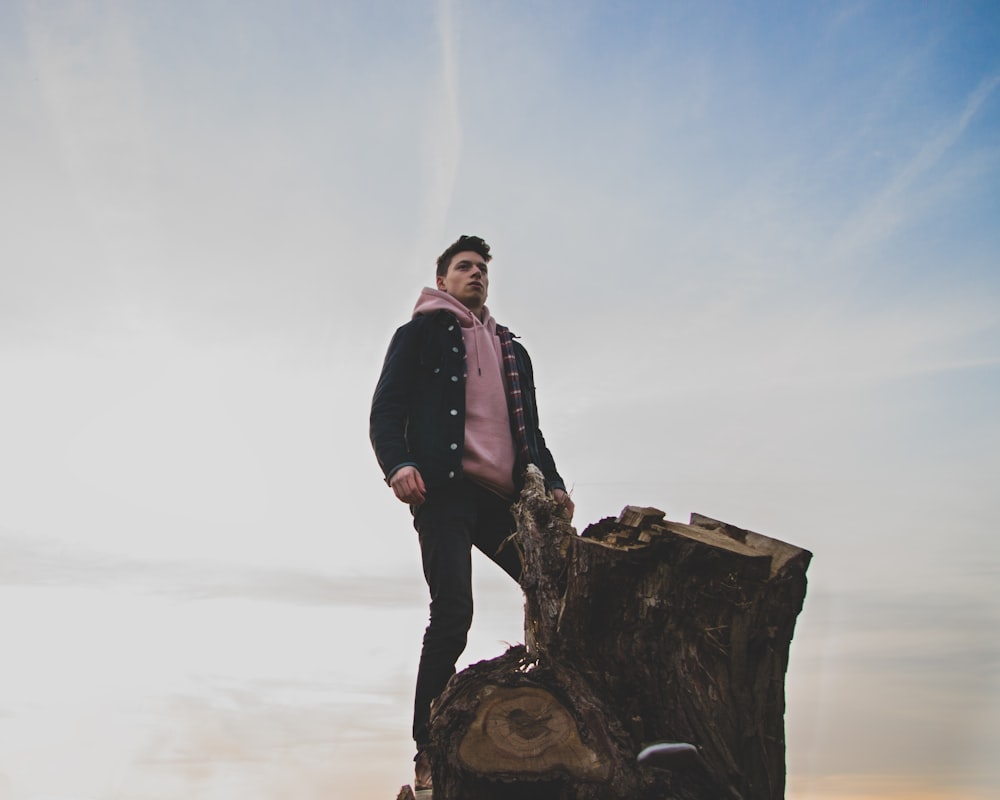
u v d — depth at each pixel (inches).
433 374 119.0
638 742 82.4
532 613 91.8
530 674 84.6
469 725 79.0
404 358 119.2
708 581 86.6
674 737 83.7
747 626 86.3
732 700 85.0
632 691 85.7
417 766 100.0
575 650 86.7
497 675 83.4
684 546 86.0
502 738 78.0
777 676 87.0
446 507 111.8
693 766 80.0
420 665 105.3
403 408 116.4
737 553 85.6
